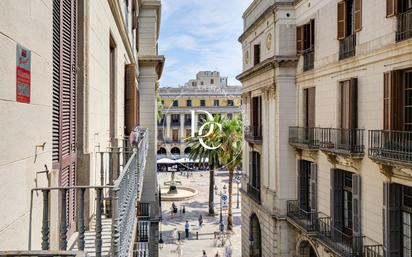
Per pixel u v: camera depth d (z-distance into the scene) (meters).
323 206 18.81
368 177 14.74
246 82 30.17
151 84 24.47
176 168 69.12
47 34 4.57
